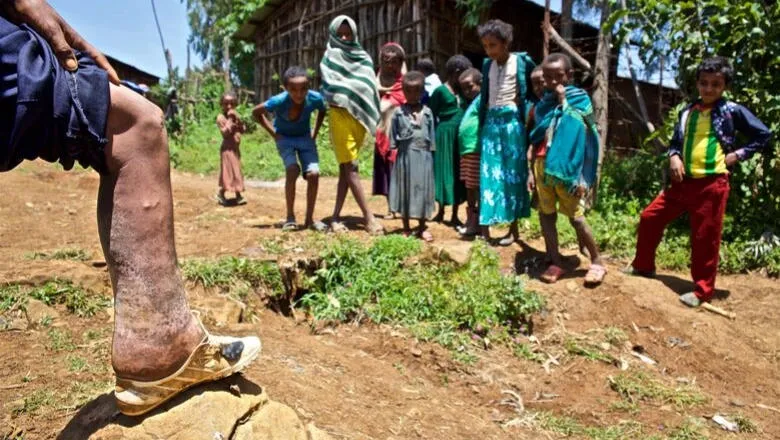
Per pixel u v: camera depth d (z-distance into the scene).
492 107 5.83
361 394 3.46
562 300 5.04
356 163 6.16
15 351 3.37
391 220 6.95
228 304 4.35
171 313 2.09
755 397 4.16
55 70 1.81
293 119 6.19
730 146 5.05
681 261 5.89
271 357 3.61
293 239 5.85
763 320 5.08
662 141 7.12
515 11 13.99
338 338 4.45
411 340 4.34
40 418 2.75
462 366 4.15
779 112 6.12
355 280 5.05
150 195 2.03
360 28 13.98
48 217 6.77
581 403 3.90
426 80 6.95
